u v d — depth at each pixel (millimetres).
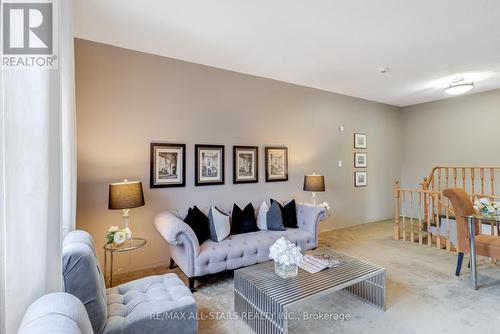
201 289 2727
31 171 1235
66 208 2004
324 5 2309
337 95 5199
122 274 3068
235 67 3791
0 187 1194
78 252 1444
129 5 2301
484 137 5176
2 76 1191
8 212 1180
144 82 3244
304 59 3514
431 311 2277
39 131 1261
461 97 5469
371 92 5168
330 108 5090
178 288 1916
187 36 2867
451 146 5637
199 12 2410
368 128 5754
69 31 2049
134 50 3182
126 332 1494
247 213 3484
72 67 2119
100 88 2984
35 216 1243
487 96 5133
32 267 1236
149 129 3270
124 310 1683
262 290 1921
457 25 2652
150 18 2512
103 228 3000
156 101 3318
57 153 1378
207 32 2781
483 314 2225
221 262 2732
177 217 3059
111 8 2340
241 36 2877
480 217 2666
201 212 3193
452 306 2350
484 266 3217
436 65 3729
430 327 2061
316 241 3461
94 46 2957
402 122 6457
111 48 3049
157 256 3320
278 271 2176
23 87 1231
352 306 2381
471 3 2279
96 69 2965
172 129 3430
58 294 1091
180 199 3482
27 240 1225
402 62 3625
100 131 2984
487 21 2576
